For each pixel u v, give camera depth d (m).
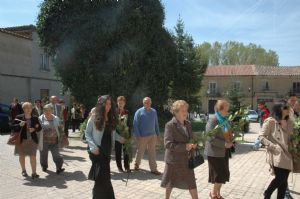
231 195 7.57
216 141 6.53
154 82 19.27
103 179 5.80
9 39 29.08
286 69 62.56
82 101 18.81
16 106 17.47
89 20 17.91
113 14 17.86
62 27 18.06
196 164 5.82
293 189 8.13
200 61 33.94
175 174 5.88
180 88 30.98
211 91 63.75
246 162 11.79
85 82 18.42
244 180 9.00
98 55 18.23
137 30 18.12
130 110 18.38
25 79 30.92
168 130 5.90
